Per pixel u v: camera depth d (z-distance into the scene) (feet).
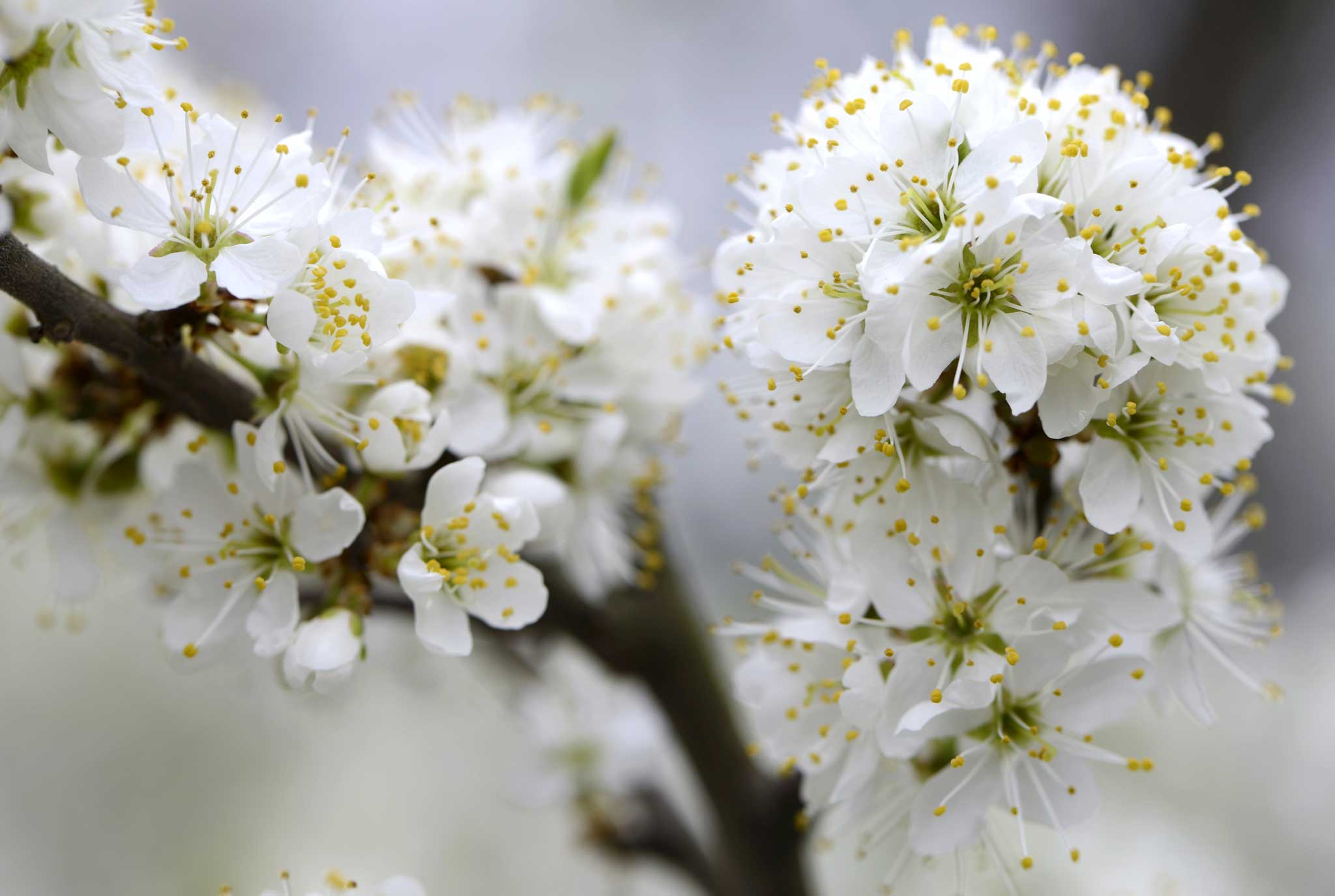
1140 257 1.04
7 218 1.04
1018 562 1.05
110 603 1.71
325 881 1.10
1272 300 1.07
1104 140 1.05
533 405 1.14
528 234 1.14
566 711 1.29
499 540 1.07
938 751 1.07
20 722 1.66
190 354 1.07
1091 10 2.23
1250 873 1.41
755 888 1.18
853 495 1.07
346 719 1.70
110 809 1.66
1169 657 1.08
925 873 1.29
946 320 1.03
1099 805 1.05
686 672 1.17
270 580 1.06
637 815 1.27
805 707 1.08
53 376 1.11
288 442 1.08
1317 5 2.18
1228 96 2.23
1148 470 1.05
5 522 1.14
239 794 1.67
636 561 1.17
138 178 1.08
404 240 1.08
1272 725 1.51
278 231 1.05
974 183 1.04
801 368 1.05
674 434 1.17
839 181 1.04
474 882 1.58
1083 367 1.03
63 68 1.03
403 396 1.07
